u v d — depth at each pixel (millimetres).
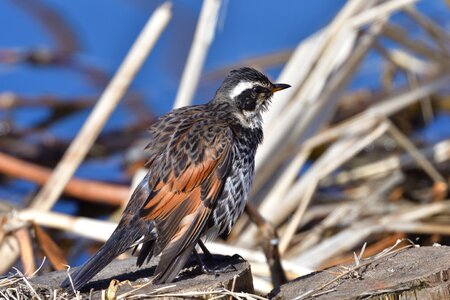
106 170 17281
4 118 18234
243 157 9484
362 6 14023
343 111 17062
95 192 15297
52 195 13195
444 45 15016
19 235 11023
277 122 13492
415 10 14914
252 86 10125
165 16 13930
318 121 13734
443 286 8016
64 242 14766
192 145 9039
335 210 14297
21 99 18391
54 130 18375
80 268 8602
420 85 15734
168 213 8750
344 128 13859
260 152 13312
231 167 9227
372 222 13508
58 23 19969
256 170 13266
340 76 13781
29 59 19438
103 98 13641
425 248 8875
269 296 8383
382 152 16359
